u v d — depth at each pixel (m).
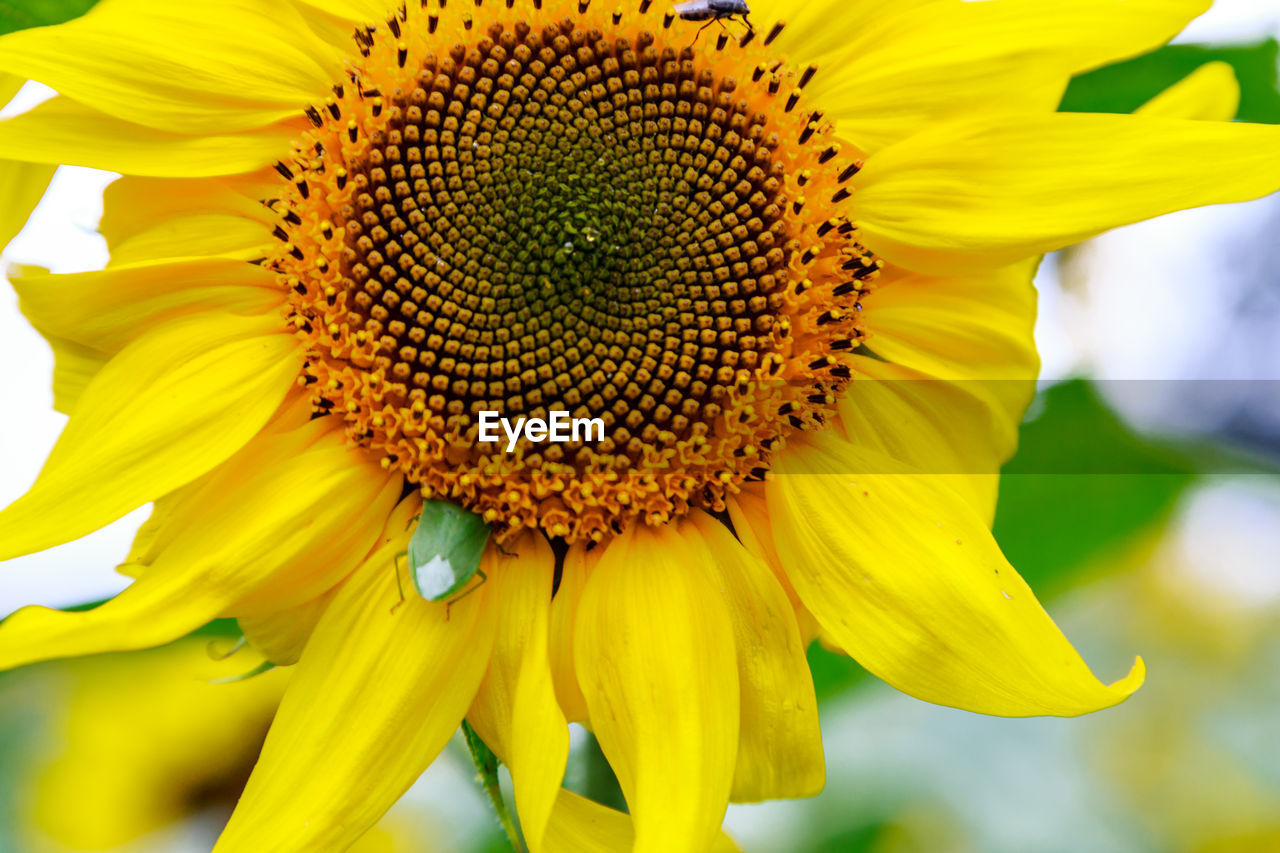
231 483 0.33
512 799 0.36
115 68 0.33
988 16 0.34
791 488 0.33
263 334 0.33
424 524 0.33
